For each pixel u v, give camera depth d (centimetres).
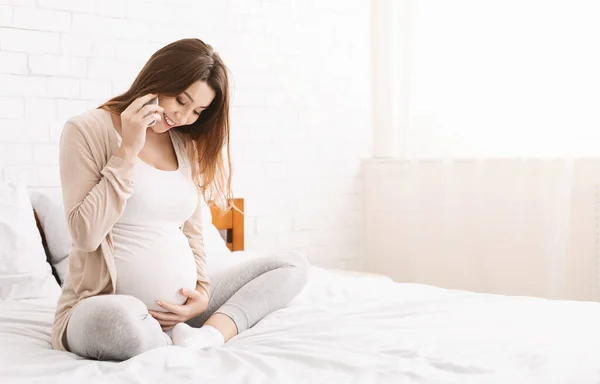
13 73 284
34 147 289
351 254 405
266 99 364
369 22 406
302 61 378
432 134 379
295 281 207
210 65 181
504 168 348
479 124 359
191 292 187
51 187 294
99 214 167
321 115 388
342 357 152
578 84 320
